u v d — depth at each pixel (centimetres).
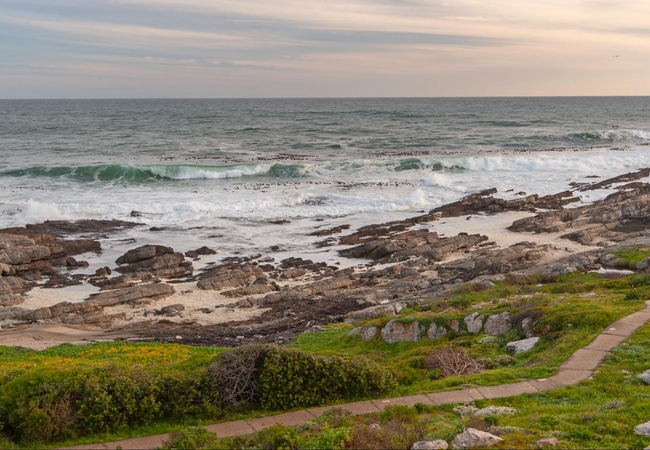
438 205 5781
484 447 1203
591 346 1886
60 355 2494
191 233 4822
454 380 1752
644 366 1688
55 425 1477
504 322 2348
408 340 2498
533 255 4038
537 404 1503
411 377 1859
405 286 3572
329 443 1229
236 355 1734
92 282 3725
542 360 1869
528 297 2708
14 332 2930
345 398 1678
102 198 5734
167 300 3484
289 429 1363
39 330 2958
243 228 4988
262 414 1587
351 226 5088
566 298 2594
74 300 3425
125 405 1558
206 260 4203
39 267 3894
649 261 3481
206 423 1542
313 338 2783
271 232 4894
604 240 4428
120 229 4878
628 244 4059
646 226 4731
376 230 4816
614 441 1225
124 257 4084
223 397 1644
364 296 3456
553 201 5716
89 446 1429
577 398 1523
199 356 2202
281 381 1648
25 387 1585
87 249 4328
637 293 2503
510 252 4038
